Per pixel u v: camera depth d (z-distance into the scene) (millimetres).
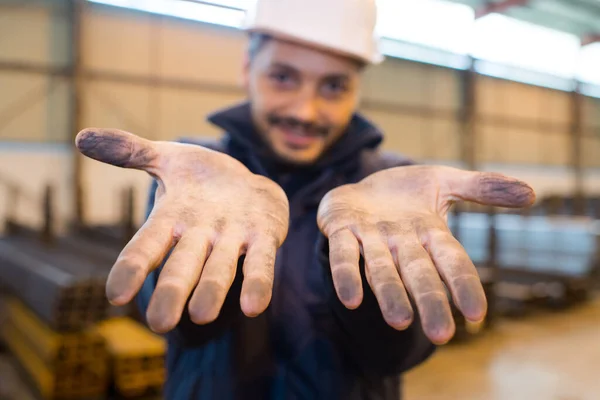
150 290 696
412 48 8867
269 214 620
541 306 5035
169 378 932
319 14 822
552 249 5453
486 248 5715
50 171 6266
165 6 6758
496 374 3350
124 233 4184
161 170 636
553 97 10953
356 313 655
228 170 661
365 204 654
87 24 6367
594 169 11930
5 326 3484
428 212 638
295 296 858
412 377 3297
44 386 2701
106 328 3090
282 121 864
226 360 849
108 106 6516
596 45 10211
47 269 3023
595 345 3941
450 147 9414
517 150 10422
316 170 917
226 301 615
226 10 7039
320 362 837
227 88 7211
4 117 6047
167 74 6848
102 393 2793
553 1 8352
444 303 492
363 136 938
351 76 867
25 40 6102
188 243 551
